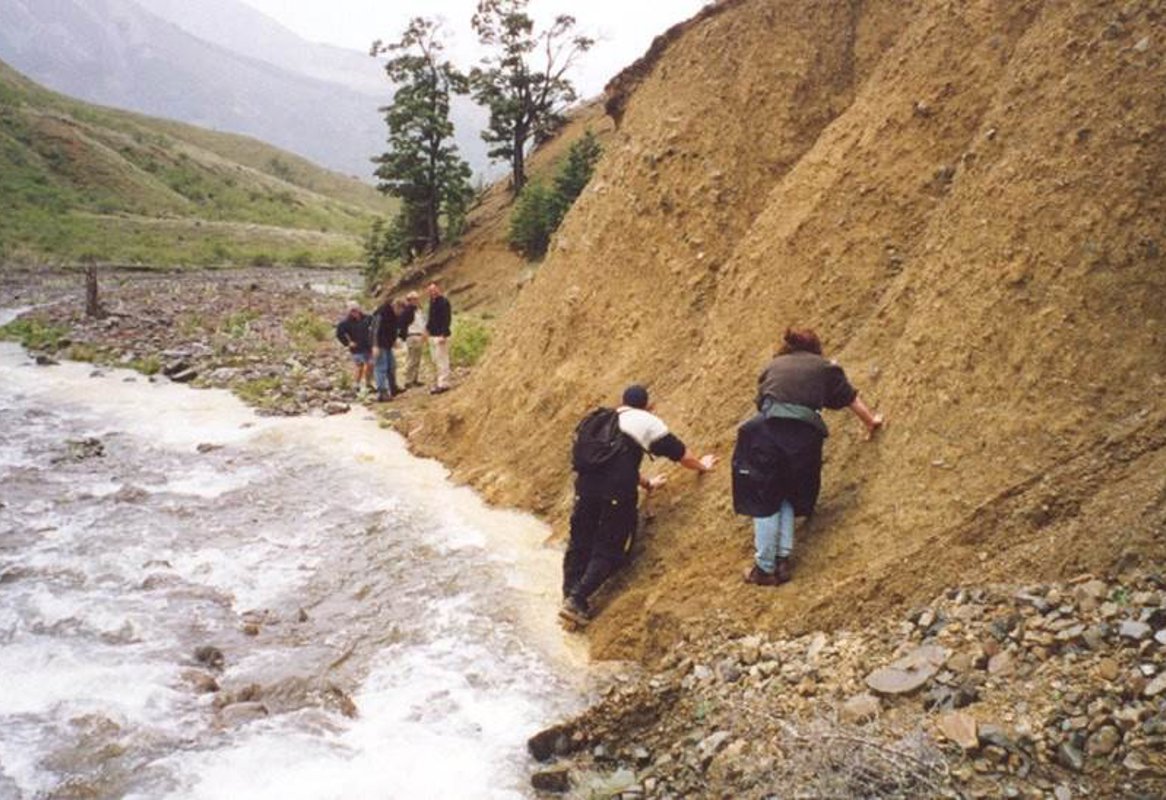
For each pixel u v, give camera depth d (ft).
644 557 23.11
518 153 140.77
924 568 17.88
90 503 32.48
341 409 46.65
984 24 25.20
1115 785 12.30
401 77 133.28
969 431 19.12
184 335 73.82
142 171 325.42
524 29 138.72
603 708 17.52
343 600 24.45
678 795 15.24
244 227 253.03
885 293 23.63
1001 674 14.79
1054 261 19.24
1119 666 13.94
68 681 19.85
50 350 66.74
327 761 16.97
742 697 17.01
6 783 16.08
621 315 33.04
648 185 34.12
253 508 31.99
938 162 24.66
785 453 19.20
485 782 16.34
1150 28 19.84
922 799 13.00
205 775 16.44
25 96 385.29
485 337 61.11
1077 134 19.93
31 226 196.54
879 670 15.99
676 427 26.68
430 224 134.41
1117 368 17.93
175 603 24.17
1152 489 16.05
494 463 33.88
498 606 23.54
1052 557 16.40
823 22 32.96
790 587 19.40
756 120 32.50
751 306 26.84
